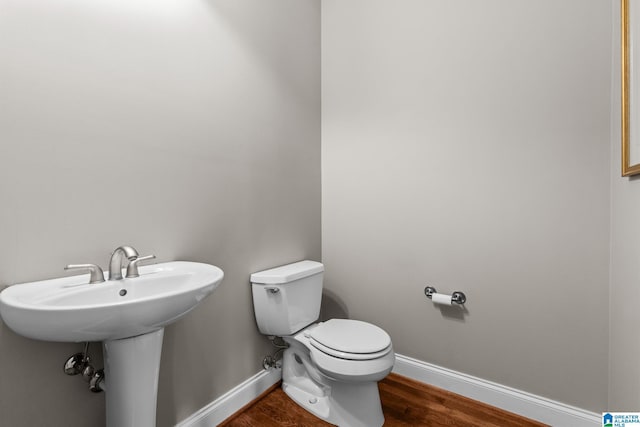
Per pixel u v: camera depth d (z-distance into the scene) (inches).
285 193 70.7
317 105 81.1
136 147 43.9
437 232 65.9
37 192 34.9
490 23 59.1
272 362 65.6
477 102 60.9
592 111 50.6
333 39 80.0
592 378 51.9
